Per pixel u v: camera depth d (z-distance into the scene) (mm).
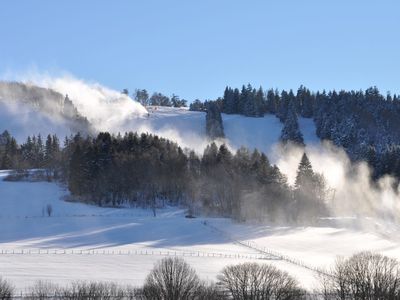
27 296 84062
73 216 164875
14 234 145625
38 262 115000
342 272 101750
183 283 86875
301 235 155875
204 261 119312
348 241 151250
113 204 183000
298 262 124000
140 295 85125
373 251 137375
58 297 83062
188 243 141750
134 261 118312
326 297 86062
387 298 82812
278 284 89250
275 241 148125
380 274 89500
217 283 87938
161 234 149000
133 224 156750
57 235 145500
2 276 100688
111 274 105688
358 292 85000
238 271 88375
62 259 118688
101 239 142625
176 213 177250
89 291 84750
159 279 85750
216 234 151500
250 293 84000
